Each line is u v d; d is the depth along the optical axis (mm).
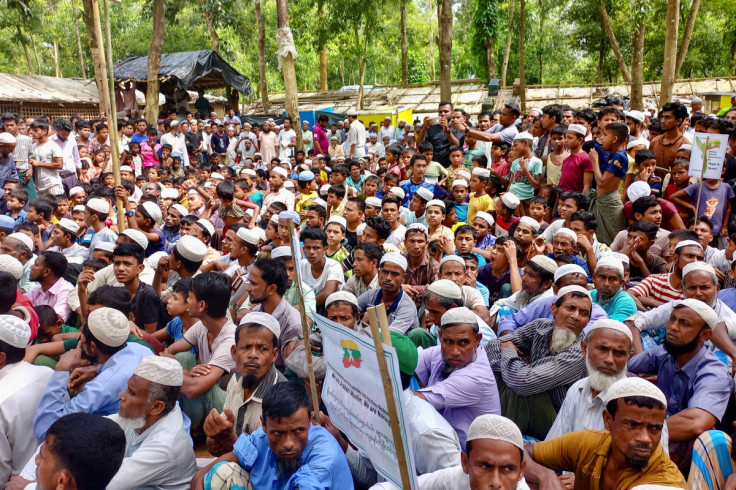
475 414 4125
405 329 5512
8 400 4012
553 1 34344
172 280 7203
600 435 3271
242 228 6816
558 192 8531
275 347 4117
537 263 5699
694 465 3471
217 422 3828
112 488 3322
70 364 4277
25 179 11188
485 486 2721
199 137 19016
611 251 6742
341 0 25484
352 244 8430
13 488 3672
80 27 44125
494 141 10625
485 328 5324
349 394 3139
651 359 4414
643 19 18203
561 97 27031
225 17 36188
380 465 2957
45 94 23500
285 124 18531
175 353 5121
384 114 24344
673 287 5754
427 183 10172
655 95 25812
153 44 19875
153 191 11297
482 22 30656
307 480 3104
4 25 36406
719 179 7641
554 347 4422
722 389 3928
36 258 6391
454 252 6957
